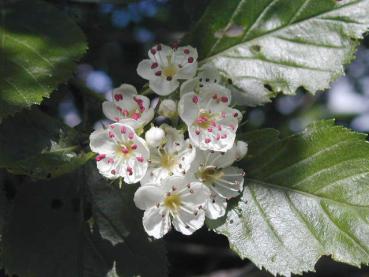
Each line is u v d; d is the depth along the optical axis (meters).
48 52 0.12
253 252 0.12
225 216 0.12
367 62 0.23
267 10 0.13
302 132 0.12
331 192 0.12
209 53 0.13
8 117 0.11
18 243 0.12
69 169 0.11
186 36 0.13
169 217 0.11
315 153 0.12
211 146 0.11
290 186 0.12
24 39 0.12
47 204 0.12
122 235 0.12
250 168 0.12
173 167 0.11
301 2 0.12
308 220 0.12
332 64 0.12
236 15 0.13
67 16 0.12
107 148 0.11
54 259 0.12
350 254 0.11
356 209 0.12
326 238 0.12
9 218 0.12
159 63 0.12
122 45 0.19
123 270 0.12
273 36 0.13
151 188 0.11
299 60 0.12
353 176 0.12
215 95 0.11
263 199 0.12
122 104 0.11
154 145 0.11
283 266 0.12
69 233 0.12
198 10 0.14
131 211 0.12
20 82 0.11
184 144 0.11
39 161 0.11
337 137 0.12
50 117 0.12
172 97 0.12
